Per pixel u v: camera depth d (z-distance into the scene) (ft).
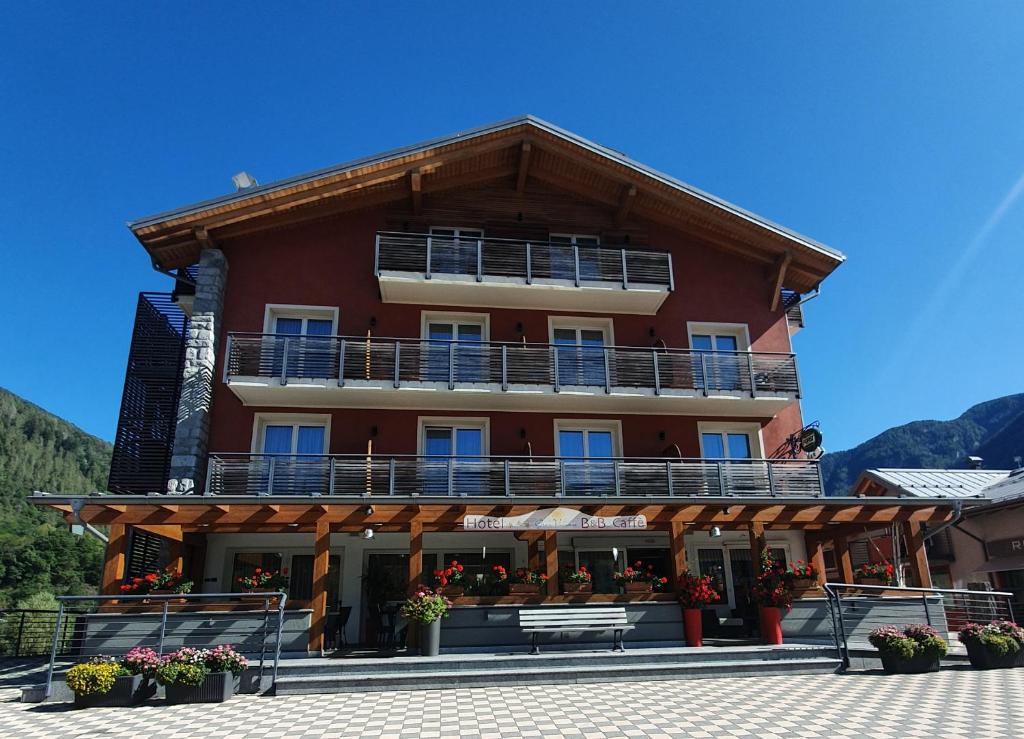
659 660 38.55
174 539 45.34
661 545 55.42
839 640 43.62
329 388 51.31
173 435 56.39
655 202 61.98
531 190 63.00
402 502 42.60
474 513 43.42
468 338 59.62
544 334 59.67
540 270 57.88
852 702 30.04
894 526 51.70
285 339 51.80
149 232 51.55
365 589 50.98
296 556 51.47
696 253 63.93
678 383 58.13
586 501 44.47
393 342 56.44
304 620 39.19
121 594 39.58
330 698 33.06
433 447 55.77
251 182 58.34
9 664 46.65
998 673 36.99
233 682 33.71
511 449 55.88
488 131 57.11
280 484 49.80
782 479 55.31
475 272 56.75
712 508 46.19
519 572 44.34
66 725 27.61
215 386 52.80
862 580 49.06
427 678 35.42
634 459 54.13
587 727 26.20
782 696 31.78
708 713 28.32
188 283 56.29
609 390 55.01
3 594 134.21
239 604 39.91
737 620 51.57
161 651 34.96
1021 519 69.15
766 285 63.98
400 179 57.88
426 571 51.93
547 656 37.93
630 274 59.16
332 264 57.47
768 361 60.54
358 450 53.57
